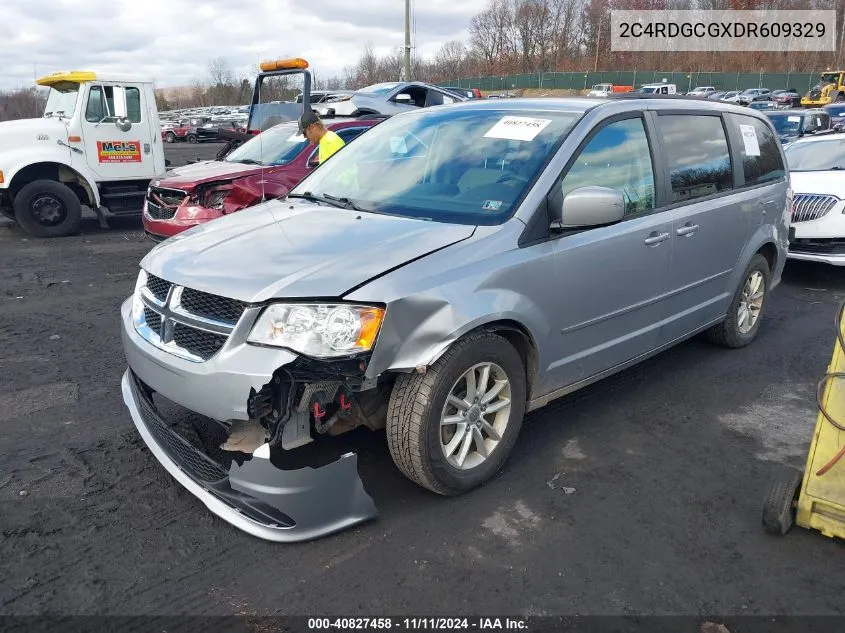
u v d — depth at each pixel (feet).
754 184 17.33
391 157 13.98
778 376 16.60
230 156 30.14
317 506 9.45
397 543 9.81
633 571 9.36
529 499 11.03
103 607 8.50
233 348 9.18
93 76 33.55
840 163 27.48
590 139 12.59
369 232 10.92
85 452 12.25
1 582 8.86
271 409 9.42
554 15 239.71
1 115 38.81
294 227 11.49
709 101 16.57
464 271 10.19
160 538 9.82
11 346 17.98
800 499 9.87
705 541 10.08
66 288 24.38
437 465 10.30
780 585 9.16
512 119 13.29
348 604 8.64
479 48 248.73
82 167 34.01
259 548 9.64
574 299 11.94
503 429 11.28
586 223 11.09
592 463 12.25
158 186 26.55
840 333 9.62
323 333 8.99
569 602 8.75
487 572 9.27
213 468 9.99
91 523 10.14
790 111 49.57
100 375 15.99
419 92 42.98
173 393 9.86
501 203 11.51
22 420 13.51
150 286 10.89
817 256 25.11
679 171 14.65
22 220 33.94
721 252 15.96
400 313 9.36
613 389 15.58
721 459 12.54
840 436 9.54
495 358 10.74
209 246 10.94
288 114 32.45
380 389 10.52
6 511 10.37
